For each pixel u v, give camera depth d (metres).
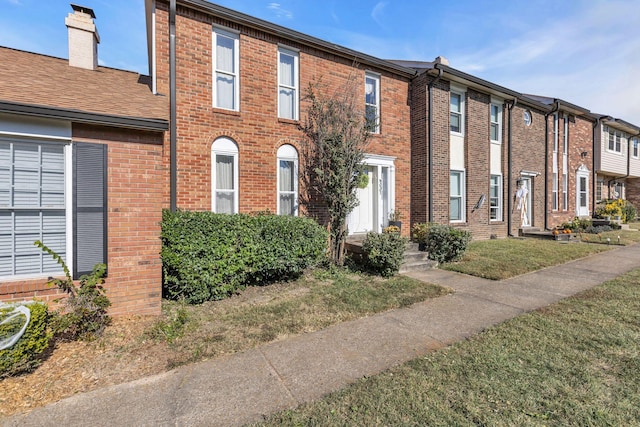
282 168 7.95
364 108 9.21
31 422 2.38
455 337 3.85
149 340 3.78
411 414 2.40
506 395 2.62
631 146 20.20
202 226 5.12
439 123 10.36
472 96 11.38
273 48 7.74
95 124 4.21
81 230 4.19
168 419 2.40
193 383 2.90
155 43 6.36
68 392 2.77
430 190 10.02
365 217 9.57
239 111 7.26
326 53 8.58
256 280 6.16
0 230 3.95
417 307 5.00
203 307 4.96
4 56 5.92
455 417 2.36
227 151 7.12
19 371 3.06
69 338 3.76
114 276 4.42
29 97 4.14
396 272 7.19
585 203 16.88
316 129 8.02
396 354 3.42
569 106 14.74
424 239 8.97
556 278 6.72
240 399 2.64
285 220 6.18
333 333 4.02
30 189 4.06
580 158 16.42
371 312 4.79
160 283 4.74
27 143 4.04
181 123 6.57
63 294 4.10
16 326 2.98
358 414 2.41
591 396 2.59
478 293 5.72
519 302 5.18
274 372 3.08
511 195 12.66
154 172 4.69
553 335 3.82
